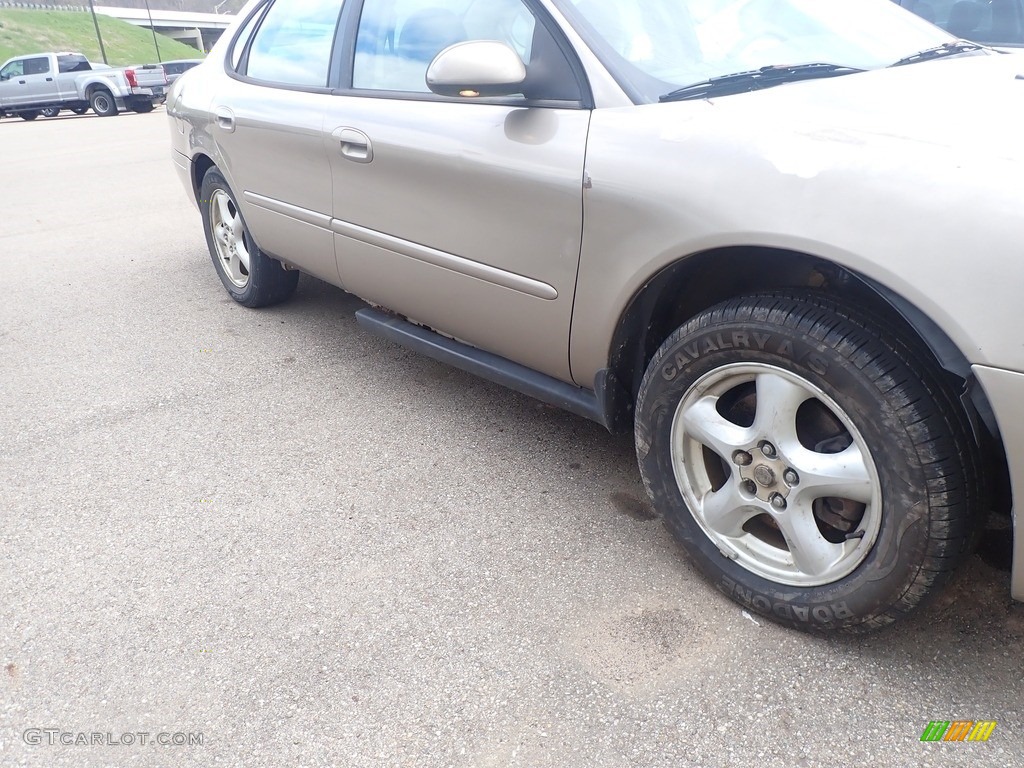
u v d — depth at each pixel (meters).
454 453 2.75
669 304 2.03
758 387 1.76
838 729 1.62
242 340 3.80
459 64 2.00
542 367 2.37
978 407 1.46
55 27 61.84
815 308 1.64
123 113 21.14
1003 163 1.44
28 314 4.27
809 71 2.08
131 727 1.71
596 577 2.11
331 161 2.82
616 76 2.00
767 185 1.64
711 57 2.12
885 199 1.49
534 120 2.10
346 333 3.85
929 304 1.44
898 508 1.58
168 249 5.49
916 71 2.07
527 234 2.15
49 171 9.33
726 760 1.57
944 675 1.74
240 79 3.52
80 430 2.99
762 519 1.95
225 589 2.11
